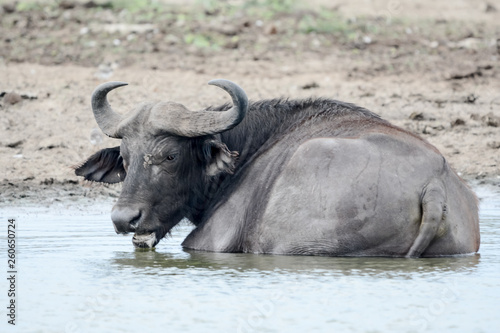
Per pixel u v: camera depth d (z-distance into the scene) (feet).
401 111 190.39
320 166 88.84
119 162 101.76
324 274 82.99
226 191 98.12
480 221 120.57
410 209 86.79
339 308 72.90
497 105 197.26
